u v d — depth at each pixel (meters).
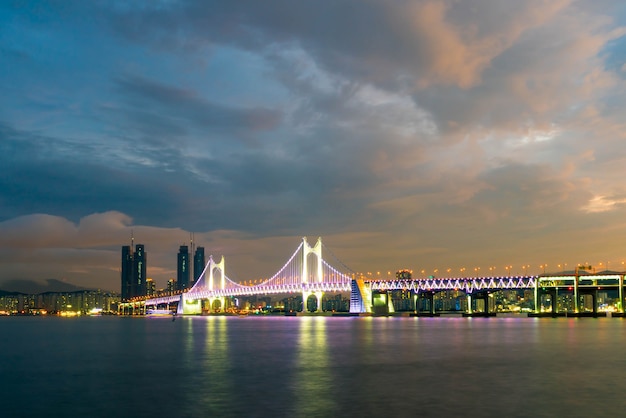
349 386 64.06
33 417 51.25
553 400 55.53
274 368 79.88
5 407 55.50
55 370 81.88
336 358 91.81
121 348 120.25
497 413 50.31
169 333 181.12
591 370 75.56
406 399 56.50
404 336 145.38
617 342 120.88
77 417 51.09
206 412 52.03
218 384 66.56
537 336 141.62
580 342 121.19
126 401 57.66
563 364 81.88
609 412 50.41
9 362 92.88
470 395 58.25
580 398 56.47
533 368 77.69
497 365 81.19
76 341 147.12
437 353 98.69
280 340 135.00
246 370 78.12
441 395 58.34
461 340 129.25
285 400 56.53
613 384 64.50
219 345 122.19
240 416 50.28
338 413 50.84
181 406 54.69
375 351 103.25
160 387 65.19
